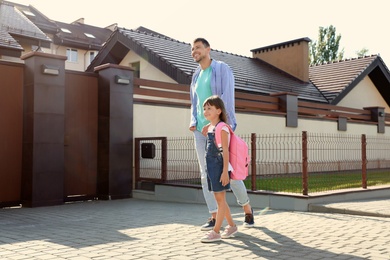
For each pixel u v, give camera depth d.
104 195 7.90
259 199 6.69
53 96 7.12
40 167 6.91
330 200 6.54
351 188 7.45
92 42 26.59
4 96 7.00
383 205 6.07
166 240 3.96
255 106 11.68
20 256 3.33
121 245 3.73
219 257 3.28
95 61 14.47
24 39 16.67
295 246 3.68
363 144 7.54
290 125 12.18
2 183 6.90
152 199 8.06
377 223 4.93
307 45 16.94
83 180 7.86
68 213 6.03
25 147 7.01
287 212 6.00
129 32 13.73
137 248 3.61
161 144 8.25
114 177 7.93
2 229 4.66
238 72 14.62
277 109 12.34
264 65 17.69
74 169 7.74
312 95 15.24
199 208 6.61
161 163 8.23
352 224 4.86
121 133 8.07
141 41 13.09
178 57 12.70
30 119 6.93
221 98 4.40
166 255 3.35
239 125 10.89
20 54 13.48
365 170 7.51
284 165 10.82
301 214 5.77
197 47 4.52
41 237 4.14
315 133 13.04
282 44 17.34
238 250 3.53
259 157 10.60
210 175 3.88
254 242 3.85
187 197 7.57
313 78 18.00
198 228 4.65
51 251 3.50
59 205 7.09
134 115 8.77
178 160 8.76
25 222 5.20
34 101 6.89
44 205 6.94
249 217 4.63
